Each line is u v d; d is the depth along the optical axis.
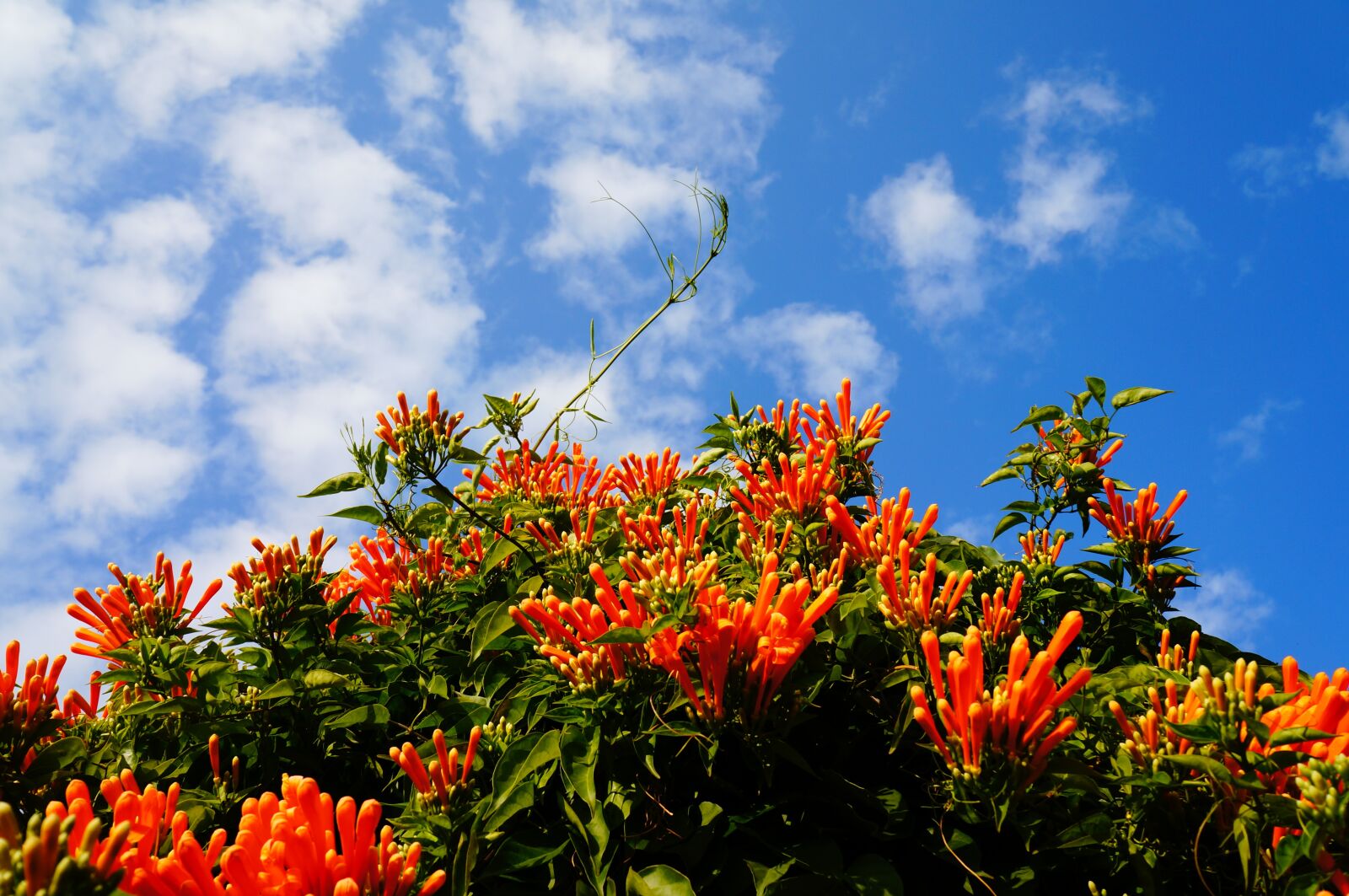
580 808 3.15
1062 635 2.58
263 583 3.94
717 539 4.65
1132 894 3.00
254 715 3.83
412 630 4.53
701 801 3.22
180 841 2.26
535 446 5.54
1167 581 4.23
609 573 3.89
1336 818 2.33
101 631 4.10
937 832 3.13
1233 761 2.69
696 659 3.15
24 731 3.41
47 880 1.80
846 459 4.74
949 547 4.36
